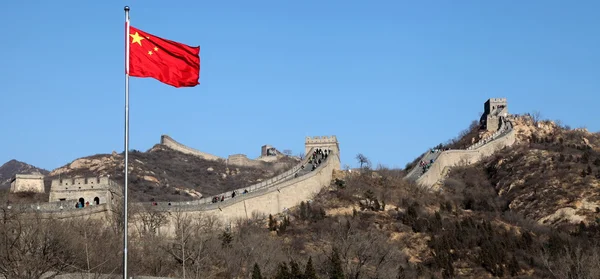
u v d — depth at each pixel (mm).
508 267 174625
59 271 98438
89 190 168500
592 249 181625
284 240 171875
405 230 189625
